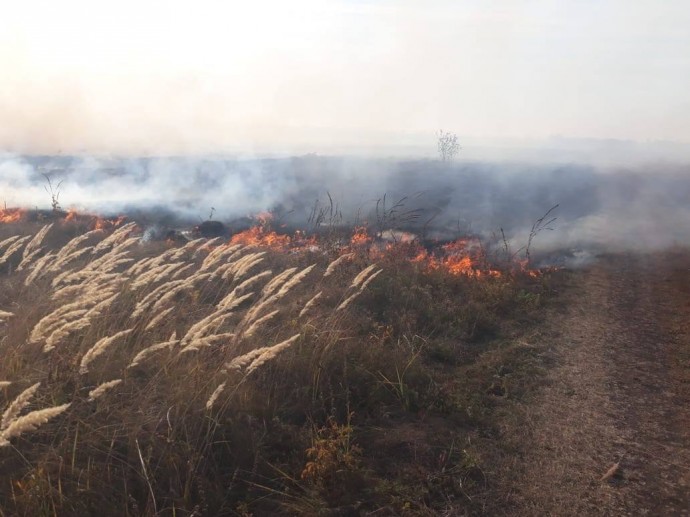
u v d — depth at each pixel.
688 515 4.69
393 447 5.50
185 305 8.52
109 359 6.02
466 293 11.35
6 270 11.34
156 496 4.40
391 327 8.52
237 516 4.41
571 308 11.26
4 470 4.43
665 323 10.27
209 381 5.61
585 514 4.67
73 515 4.05
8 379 5.26
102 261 6.93
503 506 4.75
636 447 5.80
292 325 7.60
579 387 7.31
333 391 6.31
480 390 7.04
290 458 5.13
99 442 4.81
